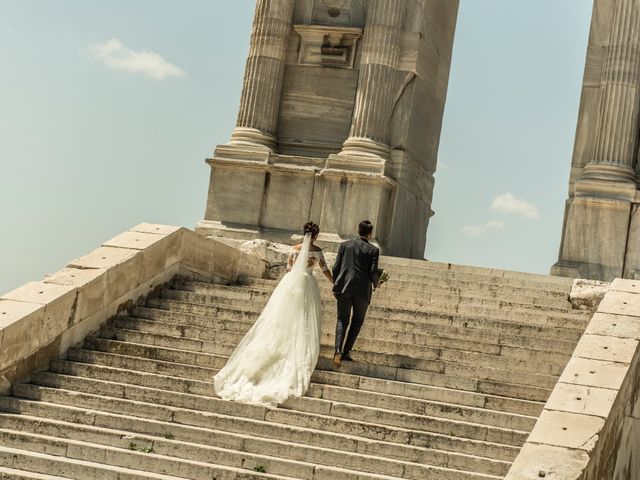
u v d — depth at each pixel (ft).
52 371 59.36
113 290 64.18
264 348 56.13
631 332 52.95
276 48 93.71
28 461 49.67
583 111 87.61
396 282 75.66
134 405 54.24
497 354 59.93
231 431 52.31
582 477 42.83
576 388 48.34
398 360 58.34
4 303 58.85
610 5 87.71
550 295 72.49
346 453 49.37
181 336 62.95
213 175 92.68
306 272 58.29
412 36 91.40
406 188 91.50
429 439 50.57
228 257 77.20
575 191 85.46
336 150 92.27
